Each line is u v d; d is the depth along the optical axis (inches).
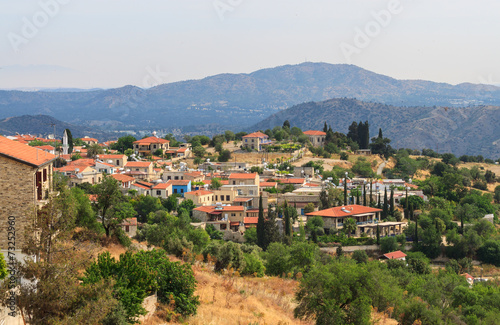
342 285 2357.3
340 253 5821.9
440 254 6638.8
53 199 1771.7
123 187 7317.9
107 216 3476.9
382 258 6092.5
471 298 4197.8
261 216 5871.1
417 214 7810.0
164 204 6865.2
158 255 2354.8
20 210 1951.3
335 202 7603.4
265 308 2642.7
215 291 2746.1
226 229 6427.2
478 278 5935.0
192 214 6663.4
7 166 1945.1
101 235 3299.7
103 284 1743.4
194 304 2288.4
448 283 4741.6
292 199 7598.4
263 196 7470.5
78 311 1631.4
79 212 3225.9
